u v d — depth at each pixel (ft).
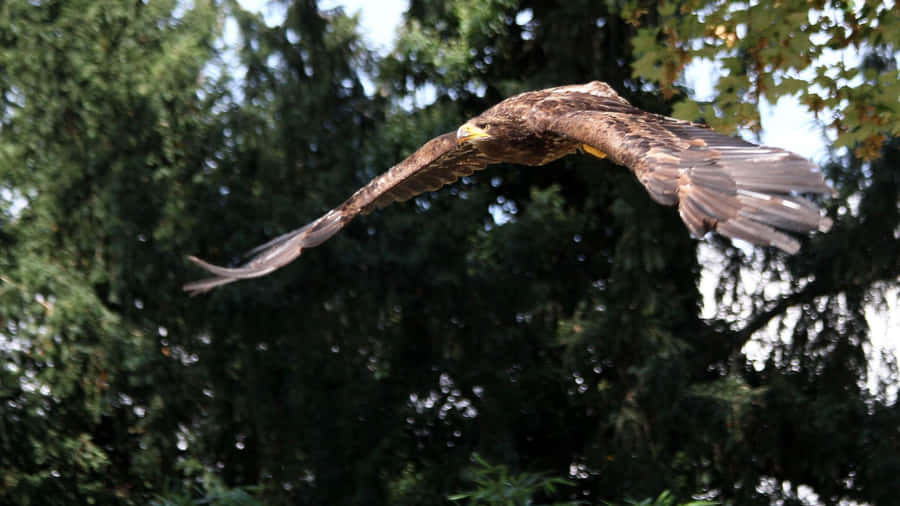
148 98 57.31
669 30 34.83
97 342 57.67
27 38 57.77
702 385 59.36
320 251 55.01
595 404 61.05
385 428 58.03
